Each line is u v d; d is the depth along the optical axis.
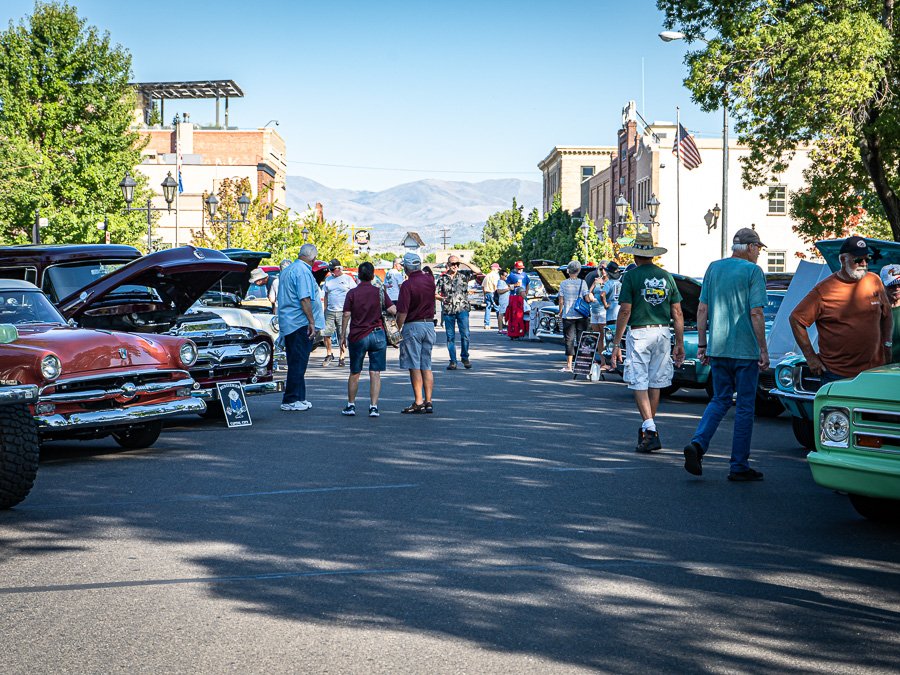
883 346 8.88
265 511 7.54
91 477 8.97
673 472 9.19
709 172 58.00
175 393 10.39
